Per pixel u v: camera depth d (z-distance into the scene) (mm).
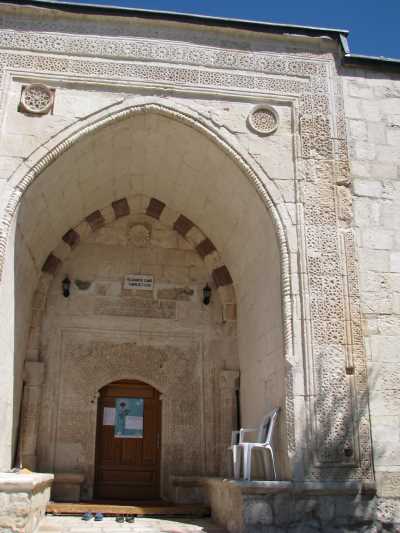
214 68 8898
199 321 10656
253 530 6645
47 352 9977
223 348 10516
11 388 8391
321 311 7879
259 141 8641
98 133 8492
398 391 7707
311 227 8273
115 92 8609
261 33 9125
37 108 8305
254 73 8953
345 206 8453
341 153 8727
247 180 8562
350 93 9117
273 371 8211
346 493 7074
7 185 7891
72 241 10461
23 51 8547
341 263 8156
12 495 6199
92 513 8164
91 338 10258
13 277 8219
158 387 10227
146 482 9828
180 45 8938
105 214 10750
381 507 7152
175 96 8695
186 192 10156
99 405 10094
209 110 8688
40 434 9516
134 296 10633
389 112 9102
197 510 8578
